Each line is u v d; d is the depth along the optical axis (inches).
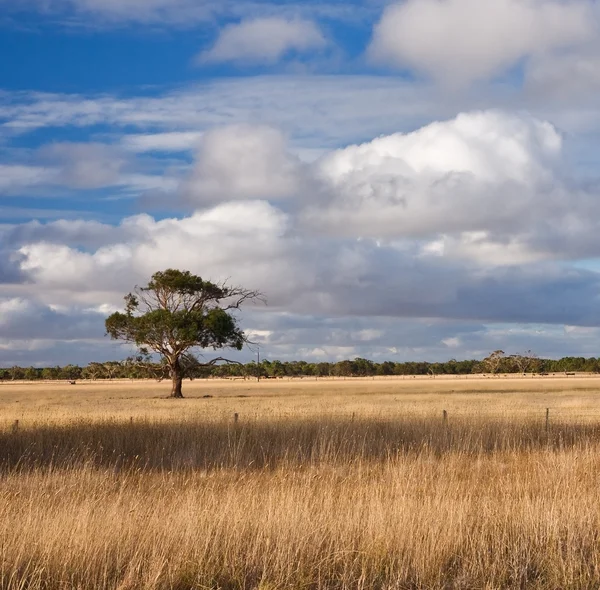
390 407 1453.0
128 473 602.5
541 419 1003.9
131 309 2486.5
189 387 3880.4
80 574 299.6
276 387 3661.4
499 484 483.8
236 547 320.5
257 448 738.8
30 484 490.9
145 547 319.0
